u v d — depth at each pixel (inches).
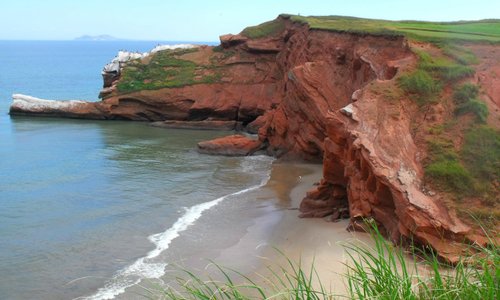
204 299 222.5
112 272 709.3
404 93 881.5
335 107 1338.6
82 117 2410.2
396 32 1183.6
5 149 1690.5
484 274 188.9
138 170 1393.9
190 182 1256.8
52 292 650.2
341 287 517.0
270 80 2260.1
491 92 892.0
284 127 1542.8
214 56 2454.5
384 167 738.2
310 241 780.6
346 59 1400.1
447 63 934.4
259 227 893.8
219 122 2185.0
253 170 1391.5
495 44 1039.0
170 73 2409.0
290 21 2263.8
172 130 2144.4
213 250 787.4
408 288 185.5
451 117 831.7
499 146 749.3
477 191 693.3
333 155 901.2
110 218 965.2
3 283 679.1
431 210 653.3
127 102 2352.4
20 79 5162.4
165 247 804.6
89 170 1389.0
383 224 756.6
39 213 1001.5
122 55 2628.0
